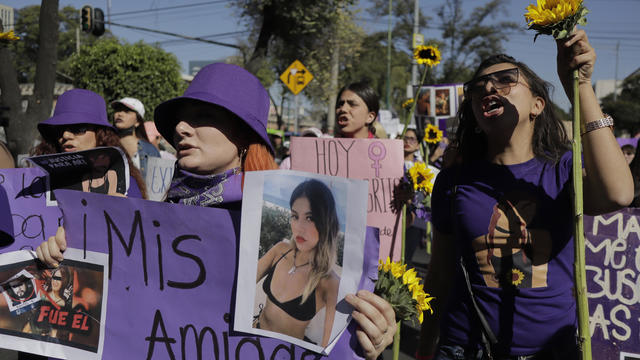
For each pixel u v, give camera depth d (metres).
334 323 1.14
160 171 3.90
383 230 2.81
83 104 2.22
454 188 1.77
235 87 1.41
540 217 1.59
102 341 1.39
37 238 1.75
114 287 1.38
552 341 1.57
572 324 1.58
